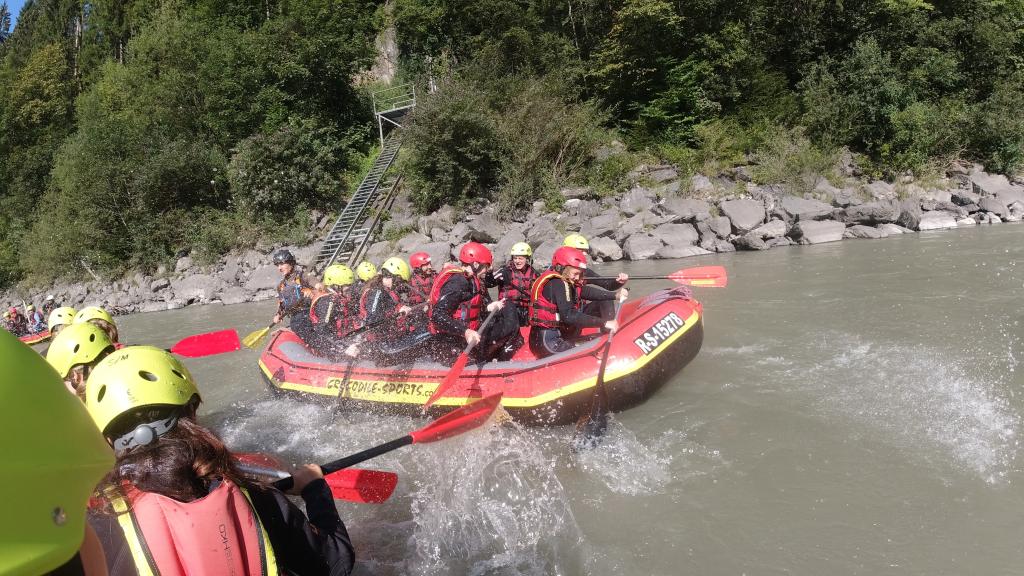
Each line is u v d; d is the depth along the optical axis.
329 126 22.81
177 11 31.19
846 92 21.19
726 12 21.95
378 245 18.08
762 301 8.54
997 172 20.12
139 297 17.86
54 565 0.71
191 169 21.55
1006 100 20.31
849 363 5.60
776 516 3.39
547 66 22.97
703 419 4.72
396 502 3.96
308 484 2.23
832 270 10.56
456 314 5.50
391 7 30.75
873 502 3.44
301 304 6.86
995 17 23.45
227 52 23.64
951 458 3.81
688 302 5.96
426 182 19.19
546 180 18.67
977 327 6.30
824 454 4.00
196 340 6.01
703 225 15.88
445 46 28.06
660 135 20.78
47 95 35.72
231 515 1.65
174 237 21.02
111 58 37.59
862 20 22.78
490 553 3.32
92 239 20.81
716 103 20.94
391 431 5.38
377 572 3.21
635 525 3.45
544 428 4.93
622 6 23.23
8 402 0.73
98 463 0.83
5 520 0.67
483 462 4.44
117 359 1.75
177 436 1.70
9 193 29.73
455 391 5.25
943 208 17.06
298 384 6.30
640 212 17.14
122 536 1.55
